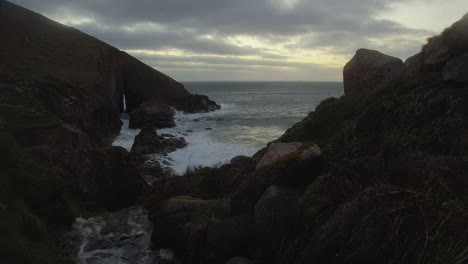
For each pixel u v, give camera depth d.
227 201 5.62
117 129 31.05
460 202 3.23
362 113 7.23
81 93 24.22
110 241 5.99
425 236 3.01
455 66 5.50
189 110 45.72
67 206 6.59
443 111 5.30
